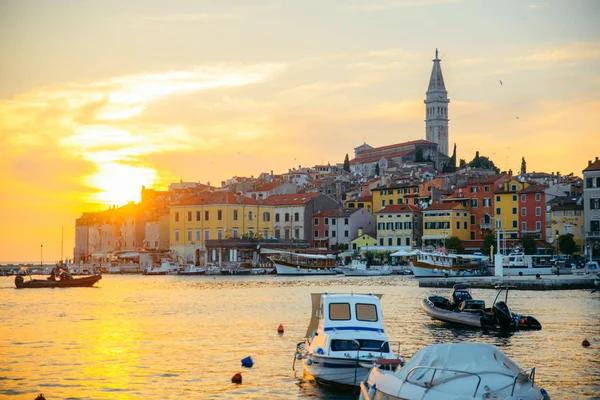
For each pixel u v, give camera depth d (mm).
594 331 70250
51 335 69750
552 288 126312
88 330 73312
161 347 62062
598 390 46031
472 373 34906
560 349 60062
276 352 59375
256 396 44969
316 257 192250
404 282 153000
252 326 75812
